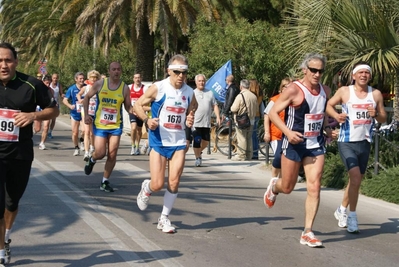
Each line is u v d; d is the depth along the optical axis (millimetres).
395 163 11008
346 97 7609
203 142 13859
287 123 6941
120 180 11297
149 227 7645
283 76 20219
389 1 11164
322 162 6961
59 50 35938
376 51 11125
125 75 29578
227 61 19562
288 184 7152
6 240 5887
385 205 9594
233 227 7809
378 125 10797
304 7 12227
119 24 24750
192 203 9375
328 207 9336
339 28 11672
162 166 7367
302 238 7020
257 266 6113
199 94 13664
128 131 21453
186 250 6621
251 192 10578
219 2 23953
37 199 9211
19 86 5484
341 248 6934
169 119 7266
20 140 5527
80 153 15562
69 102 15383
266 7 25203
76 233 7227
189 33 24547
